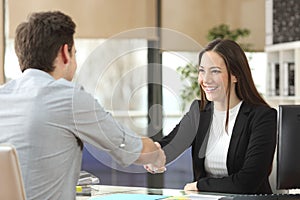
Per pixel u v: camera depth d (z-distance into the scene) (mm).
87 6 6680
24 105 2152
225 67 3000
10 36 6492
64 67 2281
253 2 7082
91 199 2584
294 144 2438
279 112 2455
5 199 1948
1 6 6375
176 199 2559
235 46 3064
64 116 2141
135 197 2629
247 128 3080
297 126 2438
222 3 7066
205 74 1842
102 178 5465
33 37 2234
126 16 6793
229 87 3020
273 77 6184
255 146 3018
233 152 3053
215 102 1922
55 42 2230
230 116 3137
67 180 2203
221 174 3080
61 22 2258
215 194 2719
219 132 1970
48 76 2225
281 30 6121
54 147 2139
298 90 5750
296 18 5961
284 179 2445
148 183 5395
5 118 2160
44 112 2135
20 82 2213
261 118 3074
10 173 1918
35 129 2127
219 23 7074
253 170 2963
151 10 6883
